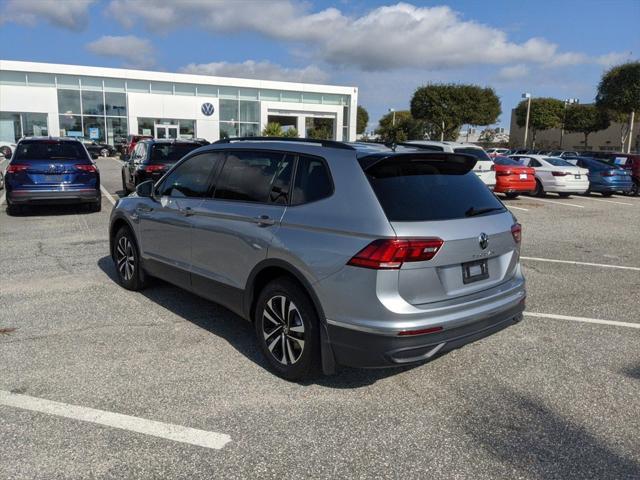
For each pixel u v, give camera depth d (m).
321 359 3.63
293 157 3.99
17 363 4.12
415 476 2.83
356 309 3.32
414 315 3.26
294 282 3.75
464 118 49.25
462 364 4.25
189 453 3.00
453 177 3.92
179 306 5.54
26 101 35.62
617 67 38.91
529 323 5.25
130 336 4.71
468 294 3.57
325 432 3.23
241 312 4.29
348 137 45.22
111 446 3.05
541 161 18.50
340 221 3.45
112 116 37.97
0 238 9.09
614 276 7.21
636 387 3.90
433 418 3.42
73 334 4.73
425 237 3.29
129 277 6.00
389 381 3.93
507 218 3.96
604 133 61.88
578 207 15.61
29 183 10.98
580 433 3.27
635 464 2.97
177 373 3.99
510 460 2.98
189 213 4.73
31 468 2.84
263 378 3.93
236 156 4.49
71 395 3.63
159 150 12.88
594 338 4.86
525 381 3.97
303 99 43.12
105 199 14.70
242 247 4.11
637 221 12.84
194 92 39.81
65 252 8.03
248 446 3.07
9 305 5.52
